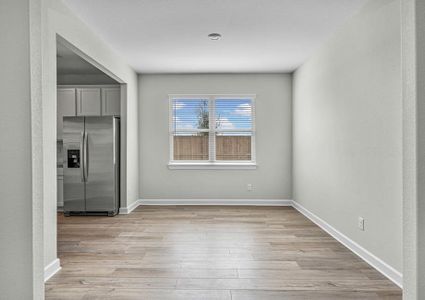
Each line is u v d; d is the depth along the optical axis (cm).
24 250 172
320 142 465
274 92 641
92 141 549
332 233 418
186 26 394
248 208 610
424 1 174
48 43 293
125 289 259
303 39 439
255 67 592
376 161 304
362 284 268
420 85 175
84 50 381
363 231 331
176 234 427
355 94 349
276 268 304
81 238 409
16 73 170
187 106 647
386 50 285
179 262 321
